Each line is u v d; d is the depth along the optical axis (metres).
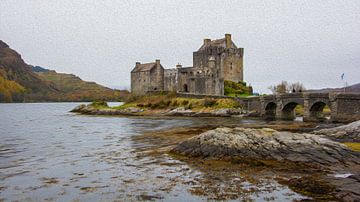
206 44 113.56
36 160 27.70
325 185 18.62
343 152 25.47
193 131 46.59
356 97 53.41
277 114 72.31
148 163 25.70
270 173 22.11
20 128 57.47
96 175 22.20
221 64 107.19
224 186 19.28
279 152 25.81
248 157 25.75
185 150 28.92
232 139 27.50
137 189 18.94
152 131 48.94
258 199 17.05
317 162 24.17
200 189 18.75
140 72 116.88
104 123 66.81
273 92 138.62
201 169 23.48
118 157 28.41
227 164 24.88
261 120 69.19
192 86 100.81
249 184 19.62
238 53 111.44
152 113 89.44
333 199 16.78
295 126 51.53
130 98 110.88
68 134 47.34
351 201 16.31
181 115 83.50
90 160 27.36
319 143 26.45
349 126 34.91
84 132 49.84
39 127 59.41
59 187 19.56
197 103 87.38
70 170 23.80
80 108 115.38
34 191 18.84
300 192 18.05
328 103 58.94
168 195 17.83
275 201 16.73
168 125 59.19
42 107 181.88
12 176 22.19
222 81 97.88
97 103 113.50
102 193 18.33
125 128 55.22
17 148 34.41
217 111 80.62
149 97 103.50
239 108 82.00
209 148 27.53
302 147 25.98
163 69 113.19
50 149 33.59
